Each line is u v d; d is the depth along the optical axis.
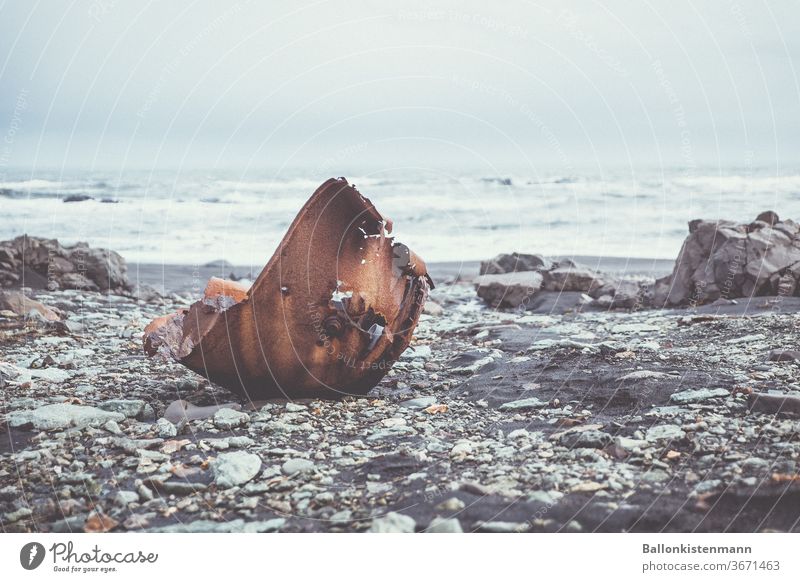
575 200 28.72
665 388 5.82
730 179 30.69
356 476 4.44
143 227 23.94
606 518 3.79
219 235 22.92
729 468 4.24
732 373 6.23
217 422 5.31
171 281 14.91
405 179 33.12
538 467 4.43
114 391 6.36
